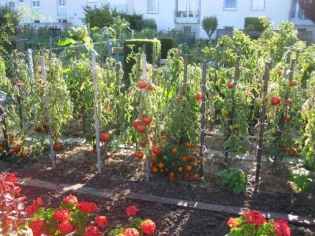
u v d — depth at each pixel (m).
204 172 4.10
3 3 21.86
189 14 20.19
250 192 3.64
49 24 21.36
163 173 3.97
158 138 3.81
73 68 4.55
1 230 1.79
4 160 4.52
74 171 4.18
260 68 3.99
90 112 4.34
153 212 3.28
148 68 3.86
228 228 3.03
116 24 13.98
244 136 4.09
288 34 6.58
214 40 17.81
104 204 3.43
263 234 2.30
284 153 4.04
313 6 18.08
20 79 4.72
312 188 3.73
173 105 3.91
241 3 19.19
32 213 2.55
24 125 4.50
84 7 19.27
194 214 3.25
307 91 3.76
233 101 4.03
